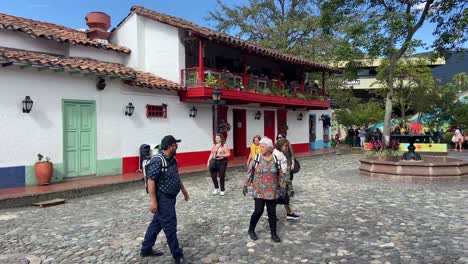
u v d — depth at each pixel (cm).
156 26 1664
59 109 1209
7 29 1224
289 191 750
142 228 720
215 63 1898
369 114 3138
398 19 1449
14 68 1098
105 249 600
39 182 1127
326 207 864
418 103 3155
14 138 1098
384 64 3006
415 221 727
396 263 516
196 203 945
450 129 3133
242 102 1859
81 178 1266
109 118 1359
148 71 1688
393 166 1307
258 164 628
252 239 633
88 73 1219
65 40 1363
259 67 2197
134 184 1248
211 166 1056
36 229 729
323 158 2184
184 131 1648
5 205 937
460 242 597
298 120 2450
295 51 2884
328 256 550
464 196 970
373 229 678
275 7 3084
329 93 3216
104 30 1644
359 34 1530
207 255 563
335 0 1638
